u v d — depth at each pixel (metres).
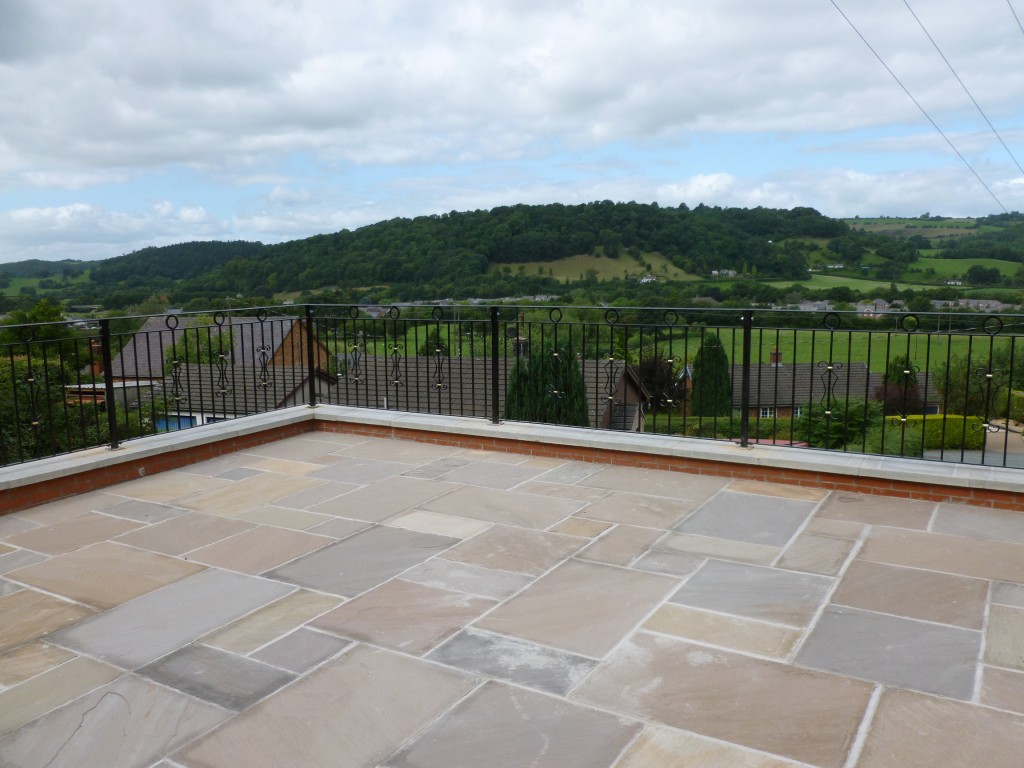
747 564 3.58
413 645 2.83
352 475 5.31
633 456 5.36
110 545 4.00
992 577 3.36
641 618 3.03
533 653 2.75
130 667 2.70
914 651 2.71
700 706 2.38
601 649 2.77
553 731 2.26
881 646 2.76
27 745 2.23
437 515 4.41
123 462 5.19
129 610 3.19
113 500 4.80
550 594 3.28
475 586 3.38
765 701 2.40
